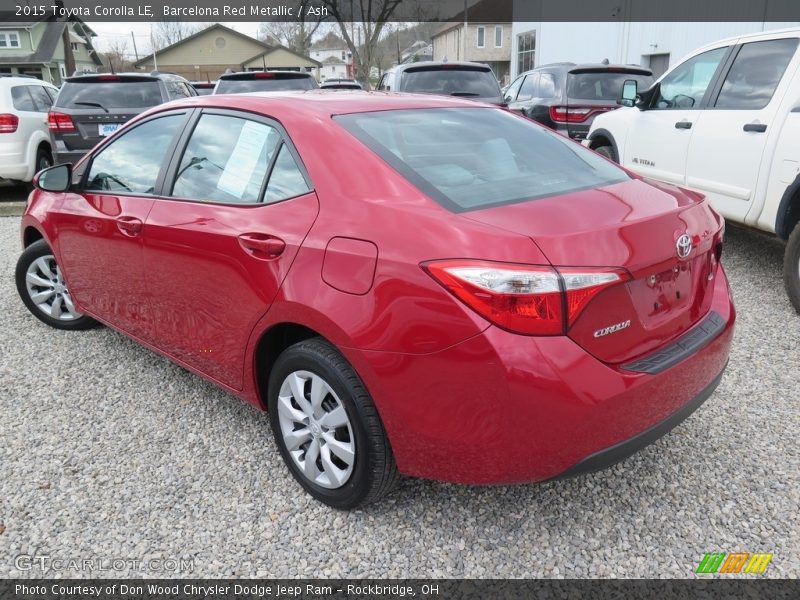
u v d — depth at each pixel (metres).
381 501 2.61
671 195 2.58
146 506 2.61
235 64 60.69
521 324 1.94
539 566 2.30
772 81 4.83
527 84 10.70
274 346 2.74
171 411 3.34
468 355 1.98
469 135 2.80
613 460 2.13
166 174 3.16
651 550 2.36
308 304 2.30
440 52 58.50
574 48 21.61
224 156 2.90
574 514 2.55
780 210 4.55
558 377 1.95
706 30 14.80
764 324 4.34
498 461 2.06
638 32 17.73
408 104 2.98
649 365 2.18
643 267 2.11
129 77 8.32
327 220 2.35
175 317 3.10
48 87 10.38
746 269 5.52
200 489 2.71
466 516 2.54
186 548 2.39
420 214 2.18
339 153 2.47
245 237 2.57
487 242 2.00
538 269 1.93
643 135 6.28
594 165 2.86
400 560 2.33
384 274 2.12
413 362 2.08
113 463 2.90
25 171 8.80
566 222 2.11
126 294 3.42
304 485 2.63
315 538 2.44
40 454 2.96
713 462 2.85
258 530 2.47
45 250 4.20
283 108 2.76
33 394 3.52
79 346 4.14
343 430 2.43
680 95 5.89
